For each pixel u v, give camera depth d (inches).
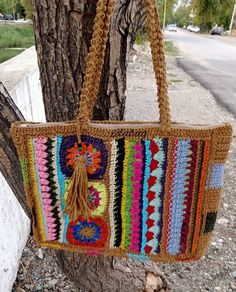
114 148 31.0
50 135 31.2
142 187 32.3
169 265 76.2
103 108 39.4
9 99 37.8
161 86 30.0
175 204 32.9
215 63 414.9
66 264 52.4
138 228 34.4
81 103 30.3
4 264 62.5
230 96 249.3
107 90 38.4
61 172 32.3
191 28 1446.9
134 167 31.6
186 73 333.1
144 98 229.8
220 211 99.0
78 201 31.7
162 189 32.2
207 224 34.2
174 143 30.7
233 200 105.0
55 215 34.5
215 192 33.0
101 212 33.6
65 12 34.4
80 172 31.2
